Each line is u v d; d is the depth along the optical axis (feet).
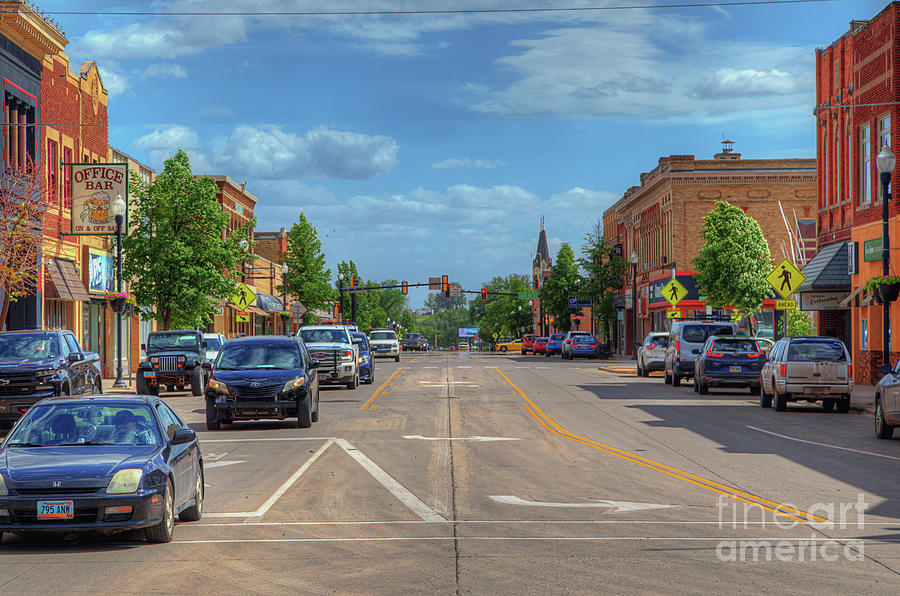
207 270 130.82
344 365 114.62
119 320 112.06
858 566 28.76
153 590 26.53
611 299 270.05
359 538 33.50
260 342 76.07
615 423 75.15
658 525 35.42
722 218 170.19
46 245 118.42
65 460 32.76
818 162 135.64
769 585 26.53
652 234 242.78
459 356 289.12
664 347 141.59
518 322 464.65
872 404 86.28
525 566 29.01
